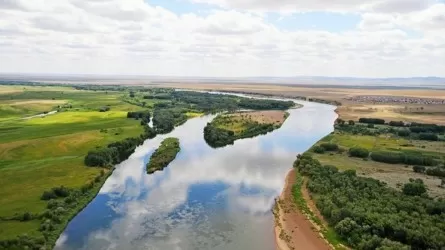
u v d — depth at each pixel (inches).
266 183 3882.9
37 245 2420.0
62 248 2507.4
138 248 2529.5
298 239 2655.0
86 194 3415.4
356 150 4835.1
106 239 2647.6
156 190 3654.0
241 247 2559.1
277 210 3152.1
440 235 2406.5
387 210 2829.7
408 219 2677.2
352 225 2620.6
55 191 3289.9
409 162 4493.1
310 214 3036.4
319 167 4062.5
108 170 4158.5
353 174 3902.6
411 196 3245.6
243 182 3912.4
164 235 2723.9
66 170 3993.6
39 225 2719.0
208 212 3142.2
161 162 4475.9
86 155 4461.1
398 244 2317.9
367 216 2669.8
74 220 2947.8
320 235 2699.3
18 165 4173.2
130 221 2952.8
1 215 2847.0
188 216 3061.0
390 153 4694.9
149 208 3213.6
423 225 2591.0
